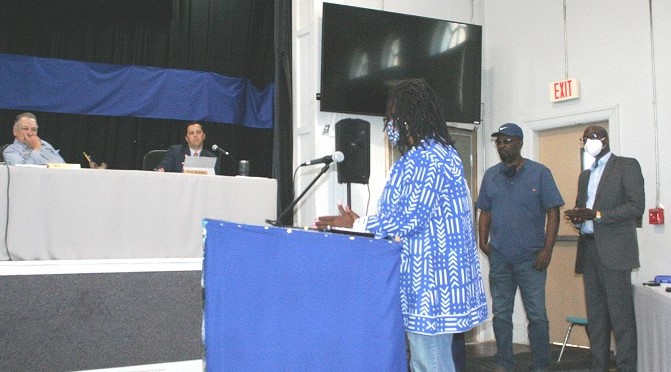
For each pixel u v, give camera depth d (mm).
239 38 5750
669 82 4281
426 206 1817
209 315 1554
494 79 5477
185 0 5641
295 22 4754
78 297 2016
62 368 1978
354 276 1720
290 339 1628
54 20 5160
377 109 4539
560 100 4902
